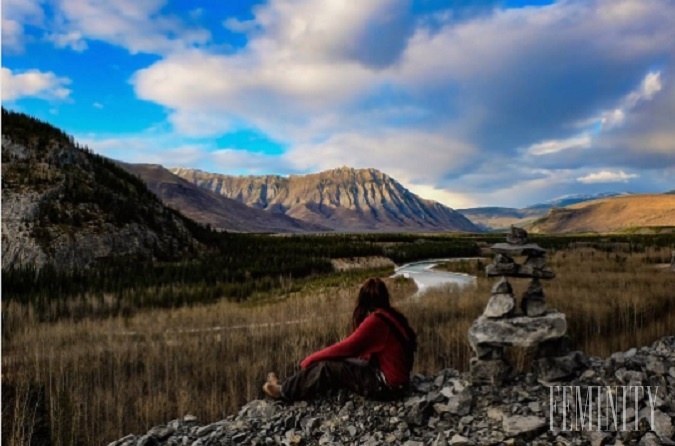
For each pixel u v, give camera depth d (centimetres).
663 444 508
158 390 1096
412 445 556
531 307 733
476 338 713
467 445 537
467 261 6206
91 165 6688
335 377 667
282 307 2264
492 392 671
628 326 1433
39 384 1112
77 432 895
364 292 679
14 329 2102
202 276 4531
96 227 5425
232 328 1745
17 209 5053
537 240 10425
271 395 710
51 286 3572
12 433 864
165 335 1684
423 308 1845
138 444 628
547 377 696
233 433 621
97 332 1897
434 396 651
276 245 7956
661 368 673
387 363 648
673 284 2102
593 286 2183
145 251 5675
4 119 6362
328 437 588
